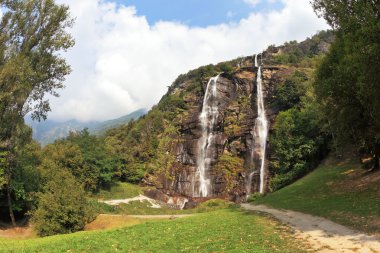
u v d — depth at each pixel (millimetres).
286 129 56000
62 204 33562
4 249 20547
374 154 35719
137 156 88250
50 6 40062
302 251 15891
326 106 31453
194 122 89562
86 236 23359
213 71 107812
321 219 22906
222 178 77562
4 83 37406
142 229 24312
